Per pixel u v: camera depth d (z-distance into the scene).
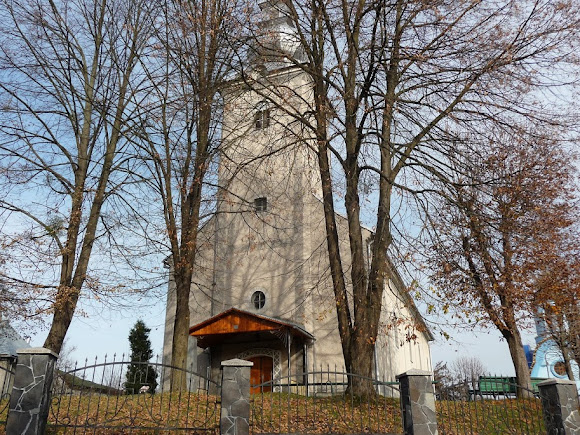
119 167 14.59
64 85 14.50
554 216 12.89
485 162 11.89
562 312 15.09
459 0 11.40
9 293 12.69
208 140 14.94
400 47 11.51
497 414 10.69
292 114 12.81
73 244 13.60
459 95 11.82
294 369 18.02
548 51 11.33
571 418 8.96
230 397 7.99
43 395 7.64
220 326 17.31
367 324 11.62
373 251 12.39
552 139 11.77
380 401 11.35
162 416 9.89
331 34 12.78
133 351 31.89
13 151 13.86
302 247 19.42
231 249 20.52
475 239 12.88
